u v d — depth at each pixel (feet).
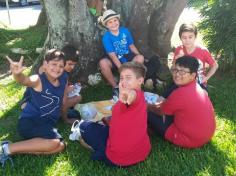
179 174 4.93
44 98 5.47
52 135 5.40
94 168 5.08
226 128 6.07
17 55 9.92
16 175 4.97
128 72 4.76
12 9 25.36
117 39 7.38
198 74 6.58
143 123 4.92
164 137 5.63
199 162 5.16
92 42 7.59
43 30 12.62
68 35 7.46
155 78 7.59
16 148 5.21
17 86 7.83
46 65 5.41
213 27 8.29
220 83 7.93
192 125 5.24
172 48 8.68
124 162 5.02
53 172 5.03
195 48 6.70
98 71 7.73
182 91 5.20
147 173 4.95
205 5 9.04
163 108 5.39
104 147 5.16
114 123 4.85
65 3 7.25
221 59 8.23
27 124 5.45
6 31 12.73
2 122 6.39
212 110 5.36
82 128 5.39
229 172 4.98
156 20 8.09
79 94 6.88
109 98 7.16
